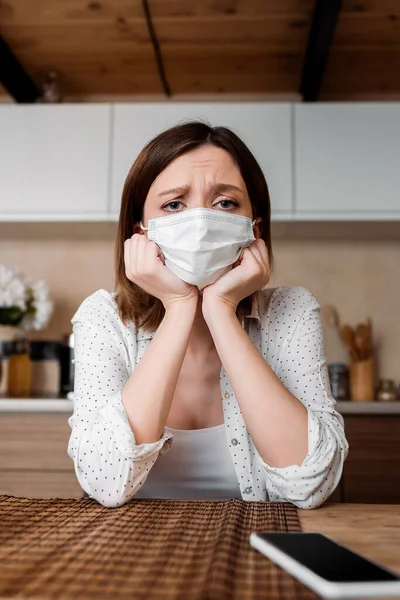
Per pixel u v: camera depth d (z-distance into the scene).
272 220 2.57
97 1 2.36
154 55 2.73
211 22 2.49
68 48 2.70
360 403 2.26
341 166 2.59
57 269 2.97
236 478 1.20
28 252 2.99
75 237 2.99
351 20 2.46
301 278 2.94
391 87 2.98
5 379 2.76
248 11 2.42
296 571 0.53
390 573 0.51
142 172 1.21
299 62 2.78
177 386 1.25
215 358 1.24
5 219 2.60
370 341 2.72
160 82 2.98
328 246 2.96
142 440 0.97
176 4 2.38
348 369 2.72
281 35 2.58
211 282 1.13
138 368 1.04
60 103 2.82
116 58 2.77
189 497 1.21
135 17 2.46
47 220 2.60
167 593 0.49
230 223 1.13
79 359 1.22
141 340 1.28
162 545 0.65
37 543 0.65
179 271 1.12
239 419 1.19
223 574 0.54
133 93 3.10
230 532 0.70
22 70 2.84
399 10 2.39
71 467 2.24
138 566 0.57
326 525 0.77
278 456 0.96
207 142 1.20
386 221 2.60
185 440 1.20
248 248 1.16
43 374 2.77
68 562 0.58
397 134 2.61
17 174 2.62
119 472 0.92
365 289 2.93
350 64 2.78
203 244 1.10
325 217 2.57
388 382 2.66
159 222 1.14
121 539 0.67
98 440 0.95
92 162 2.62
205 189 1.16
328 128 2.61
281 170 2.58
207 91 3.07
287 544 0.60
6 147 2.63
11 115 2.65
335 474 0.97
